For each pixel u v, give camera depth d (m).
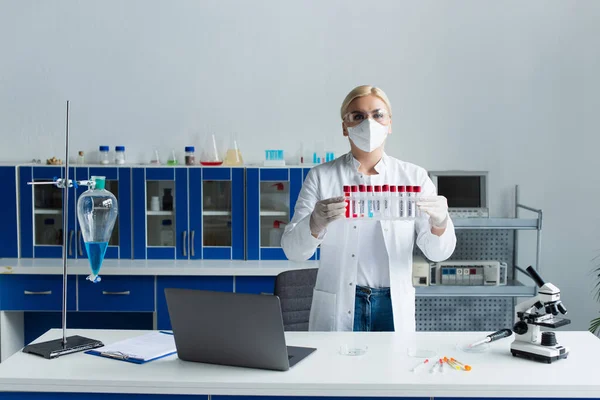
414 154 3.99
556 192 3.98
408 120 3.97
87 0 3.95
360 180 2.43
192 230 3.79
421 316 3.93
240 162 3.90
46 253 3.83
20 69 3.98
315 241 2.24
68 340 2.12
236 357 1.89
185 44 3.97
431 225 2.28
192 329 1.91
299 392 1.76
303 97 3.98
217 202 3.79
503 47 3.93
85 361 1.97
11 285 3.61
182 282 3.61
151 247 3.82
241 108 3.99
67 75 3.99
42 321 4.03
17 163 3.90
